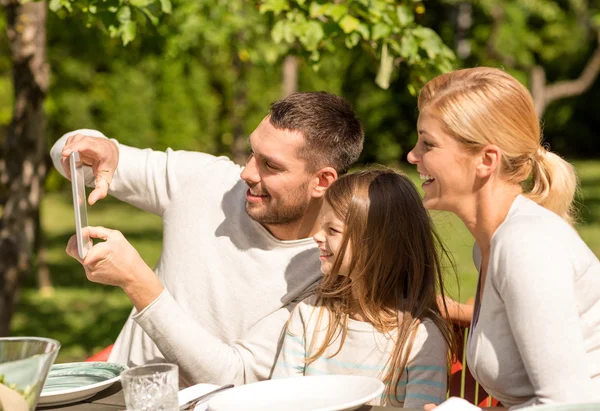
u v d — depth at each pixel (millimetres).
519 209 1599
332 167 2135
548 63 16922
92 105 13398
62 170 2443
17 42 4012
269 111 2148
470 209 1631
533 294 1468
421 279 1953
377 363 1904
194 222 2256
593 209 13203
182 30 4711
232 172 2326
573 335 1458
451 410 1421
